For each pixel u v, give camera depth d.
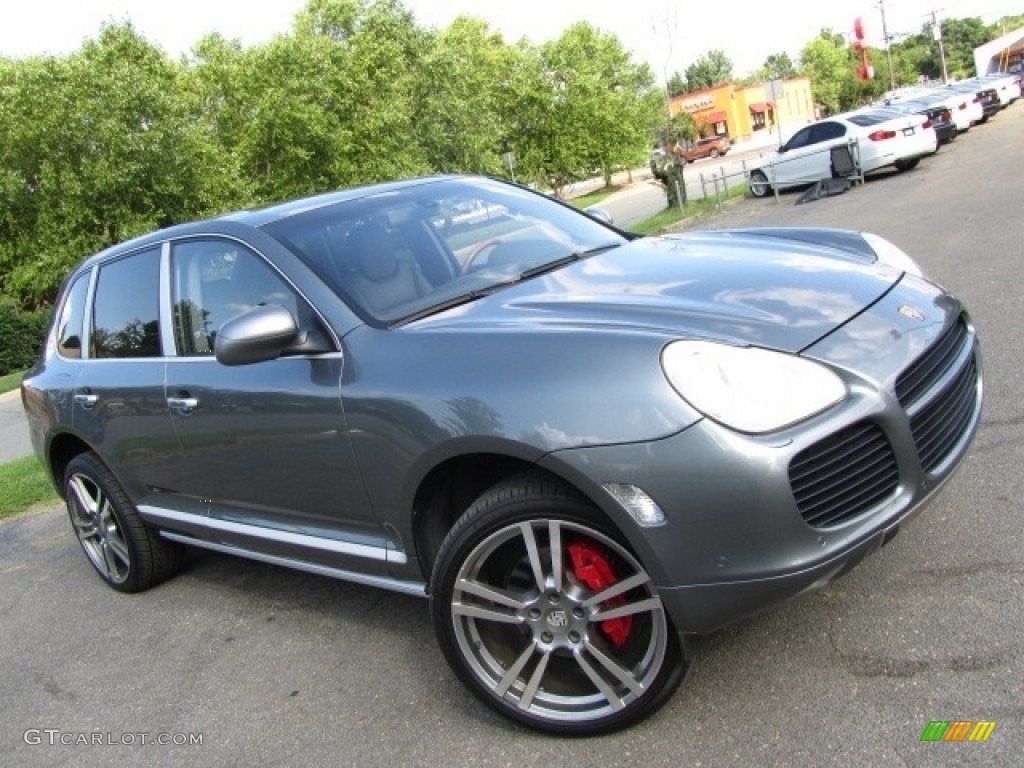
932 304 3.06
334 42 36.47
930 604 3.06
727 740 2.64
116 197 25.92
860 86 108.19
